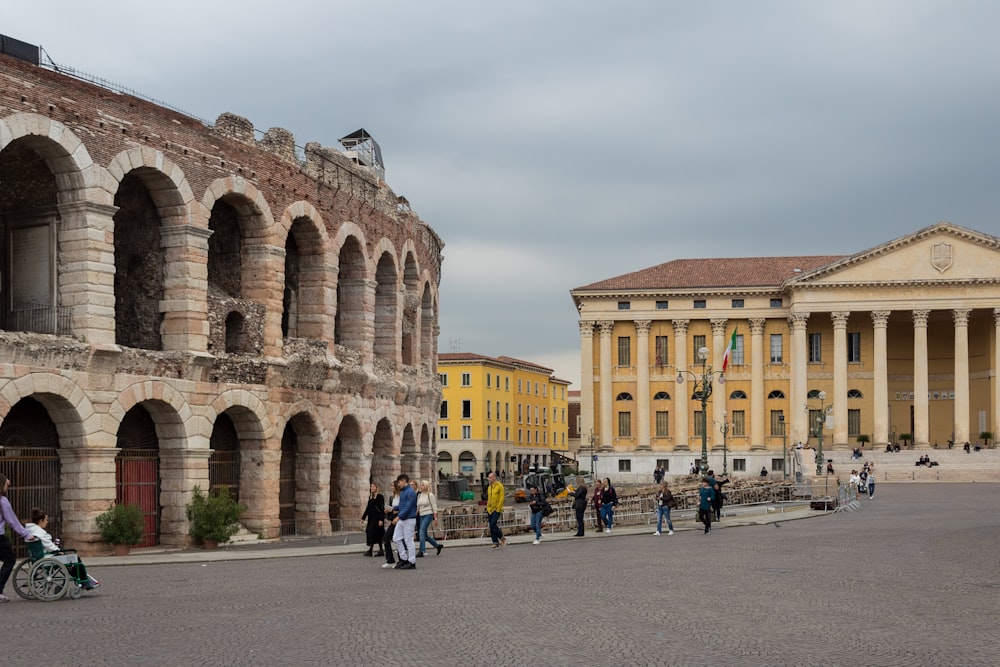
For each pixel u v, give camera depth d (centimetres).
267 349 4312
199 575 2914
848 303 12212
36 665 1568
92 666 1560
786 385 12688
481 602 2244
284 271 4597
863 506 6675
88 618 2039
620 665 1559
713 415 12706
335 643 1744
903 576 2719
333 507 5016
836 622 1952
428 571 2980
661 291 12712
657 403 12862
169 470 3919
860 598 2281
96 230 3550
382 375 5366
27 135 3344
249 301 4278
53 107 3409
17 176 3634
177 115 3897
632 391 12888
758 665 1559
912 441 12744
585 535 4519
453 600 2281
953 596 2316
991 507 6412
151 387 3734
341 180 4919
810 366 12688
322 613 2091
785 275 12938
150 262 3959
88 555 3491
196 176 3962
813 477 8888
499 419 16688
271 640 1775
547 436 19088
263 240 4328
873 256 12150
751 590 2433
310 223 4647
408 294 5897
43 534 2380
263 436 4266
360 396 5009
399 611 2112
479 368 16012
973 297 11969
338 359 4912
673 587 2502
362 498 5006
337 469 5041
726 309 12725
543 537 4416
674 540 4166
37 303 3588
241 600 2312
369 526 3566
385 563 3175
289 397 4428
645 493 6316
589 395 12800
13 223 3628
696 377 12800
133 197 4000
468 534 4375
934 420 12838
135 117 3712
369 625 1928
